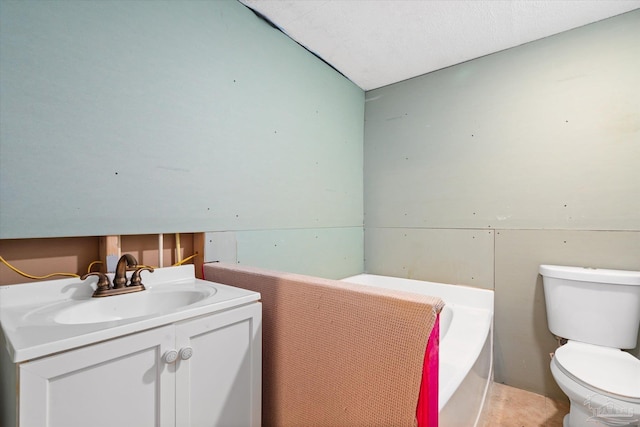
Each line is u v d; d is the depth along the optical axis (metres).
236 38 1.52
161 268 1.24
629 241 1.54
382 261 2.42
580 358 1.35
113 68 1.09
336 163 2.23
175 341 0.82
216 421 0.93
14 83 0.89
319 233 2.07
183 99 1.30
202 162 1.38
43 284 0.95
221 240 1.46
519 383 1.82
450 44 1.86
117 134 1.10
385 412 0.83
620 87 1.57
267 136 1.69
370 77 2.29
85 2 1.02
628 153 1.54
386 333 0.84
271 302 1.14
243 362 1.01
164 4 1.23
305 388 1.03
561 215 1.71
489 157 1.94
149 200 1.20
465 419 1.15
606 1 1.48
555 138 1.73
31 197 0.92
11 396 0.63
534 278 1.78
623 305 1.43
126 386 0.74
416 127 2.26
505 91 1.89
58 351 0.64
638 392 1.09
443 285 2.07
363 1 1.51
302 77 1.91
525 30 1.71
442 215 2.13
